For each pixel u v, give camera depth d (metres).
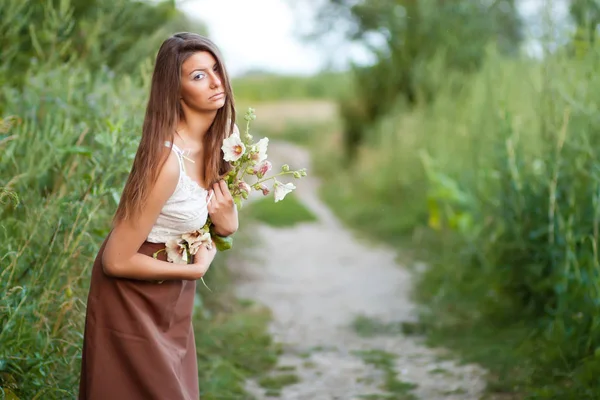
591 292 4.68
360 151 15.43
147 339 2.74
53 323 3.65
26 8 5.39
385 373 5.00
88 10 5.55
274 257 9.08
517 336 5.46
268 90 31.64
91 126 4.50
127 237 2.68
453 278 7.14
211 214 2.89
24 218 4.06
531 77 6.70
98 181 3.88
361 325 6.16
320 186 15.99
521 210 5.90
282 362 5.27
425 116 12.02
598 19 5.72
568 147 5.48
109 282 2.78
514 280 5.96
